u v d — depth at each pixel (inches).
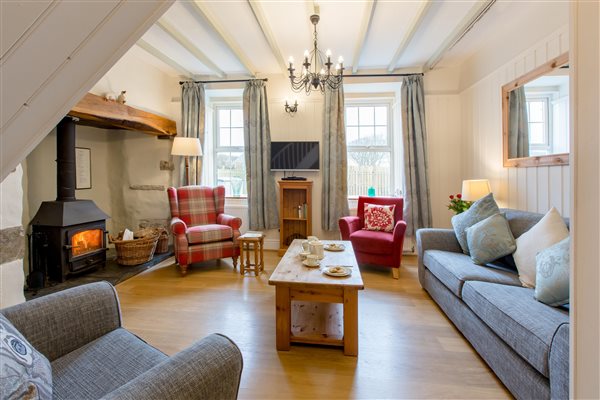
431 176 157.3
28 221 119.3
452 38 120.2
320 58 142.9
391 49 133.8
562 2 88.1
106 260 135.1
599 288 21.0
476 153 138.6
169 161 164.6
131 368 39.2
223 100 179.2
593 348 21.5
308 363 65.6
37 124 21.8
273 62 149.4
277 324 70.7
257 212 161.9
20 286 65.1
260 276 123.7
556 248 60.2
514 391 53.4
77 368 39.3
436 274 90.9
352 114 174.1
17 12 18.0
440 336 76.1
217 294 104.0
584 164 22.2
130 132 161.6
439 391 56.7
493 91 124.5
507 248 78.4
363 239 125.6
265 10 103.2
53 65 20.1
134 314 88.4
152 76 153.3
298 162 159.3
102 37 21.1
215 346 31.1
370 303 96.2
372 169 173.5
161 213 163.2
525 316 53.0
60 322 42.0
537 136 99.1
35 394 28.2
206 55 139.9
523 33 105.3
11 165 22.5
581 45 22.4
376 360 66.5
